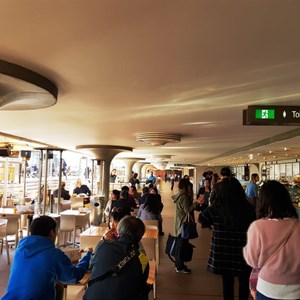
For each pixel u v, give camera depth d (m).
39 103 5.00
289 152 16.36
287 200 2.80
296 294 2.54
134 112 6.64
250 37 3.06
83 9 2.56
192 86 4.69
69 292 4.57
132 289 2.93
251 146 13.82
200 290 6.14
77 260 4.30
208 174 10.32
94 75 4.23
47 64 3.81
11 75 3.75
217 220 4.37
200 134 10.30
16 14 2.64
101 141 13.10
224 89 4.82
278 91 4.91
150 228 7.19
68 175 38.16
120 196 9.66
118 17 2.69
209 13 2.62
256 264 2.70
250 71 4.01
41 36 3.06
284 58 3.57
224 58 3.60
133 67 3.92
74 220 9.77
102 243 3.13
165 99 5.47
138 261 3.02
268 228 2.68
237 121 7.66
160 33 3.00
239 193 4.35
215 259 4.30
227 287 4.32
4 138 12.37
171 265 7.74
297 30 2.90
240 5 2.49
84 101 5.69
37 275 3.02
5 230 8.47
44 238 3.21
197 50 3.39
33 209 10.30
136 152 19.98
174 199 7.22
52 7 2.53
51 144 14.36
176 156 24.25
